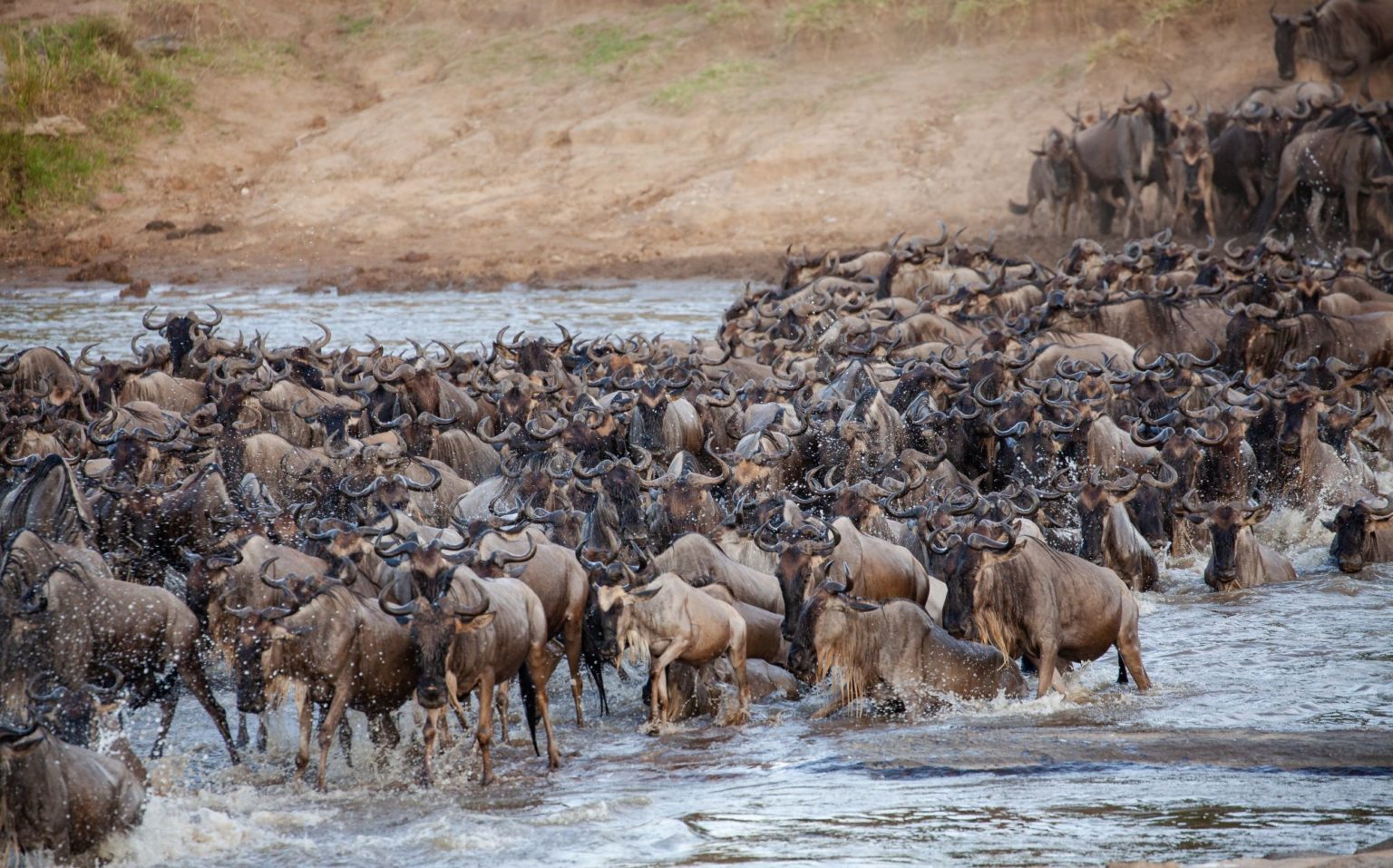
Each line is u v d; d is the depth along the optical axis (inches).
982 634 1761.8
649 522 2076.8
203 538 2057.1
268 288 6181.1
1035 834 1352.1
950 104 7042.3
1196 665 1910.7
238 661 1501.0
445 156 7544.3
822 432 2456.9
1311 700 1754.4
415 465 2326.5
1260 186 5472.4
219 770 1608.0
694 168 7135.8
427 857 1349.7
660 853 1339.8
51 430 2477.9
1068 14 7352.4
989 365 2662.4
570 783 1563.7
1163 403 2748.5
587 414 2405.3
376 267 6432.1
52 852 1306.6
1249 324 3275.1
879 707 1782.7
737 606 1836.9
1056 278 3722.9
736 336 3366.1
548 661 1695.4
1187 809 1407.5
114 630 1619.1
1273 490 2669.8
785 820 1414.9
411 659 1593.3
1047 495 2124.8
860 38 7696.9
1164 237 4141.2
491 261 6328.7
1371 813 1386.6
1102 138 5551.2
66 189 7465.6
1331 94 5629.9
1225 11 6914.4
